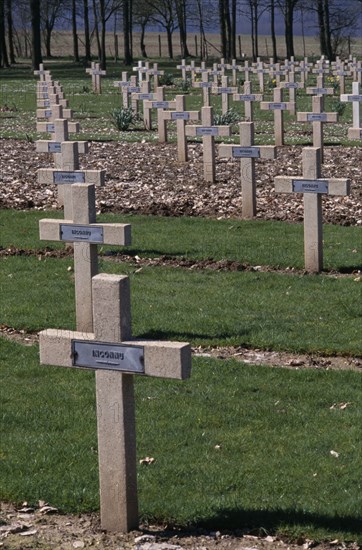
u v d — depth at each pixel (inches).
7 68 3425.2
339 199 904.9
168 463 377.4
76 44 3843.5
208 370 479.2
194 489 354.9
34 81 2699.3
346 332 534.3
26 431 410.6
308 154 641.0
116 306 305.0
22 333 547.8
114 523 320.8
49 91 1633.9
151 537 316.5
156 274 660.7
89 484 356.8
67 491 350.0
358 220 825.5
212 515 333.1
